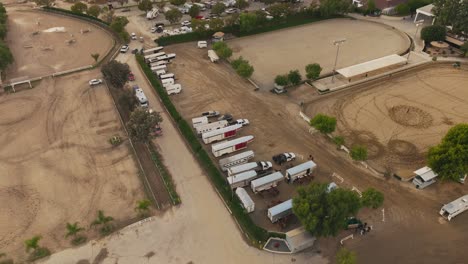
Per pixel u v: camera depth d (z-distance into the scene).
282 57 121.19
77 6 155.25
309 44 130.75
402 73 109.12
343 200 55.50
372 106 93.56
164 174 72.75
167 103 93.12
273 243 58.72
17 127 87.81
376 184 70.00
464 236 59.78
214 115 90.50
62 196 68.56
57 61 120.38
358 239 59.53
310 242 57.09
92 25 149.25
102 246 59.28
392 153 77.69
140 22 150.62
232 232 61.38
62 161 77.12
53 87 105.00
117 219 63.69
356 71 104.50
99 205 66.56
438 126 85.44
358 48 126.56
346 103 95.12
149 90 103.31
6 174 73.75
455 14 128.00
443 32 124.25
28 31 144.00
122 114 92.25
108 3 173.00
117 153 79.50
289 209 61.75
